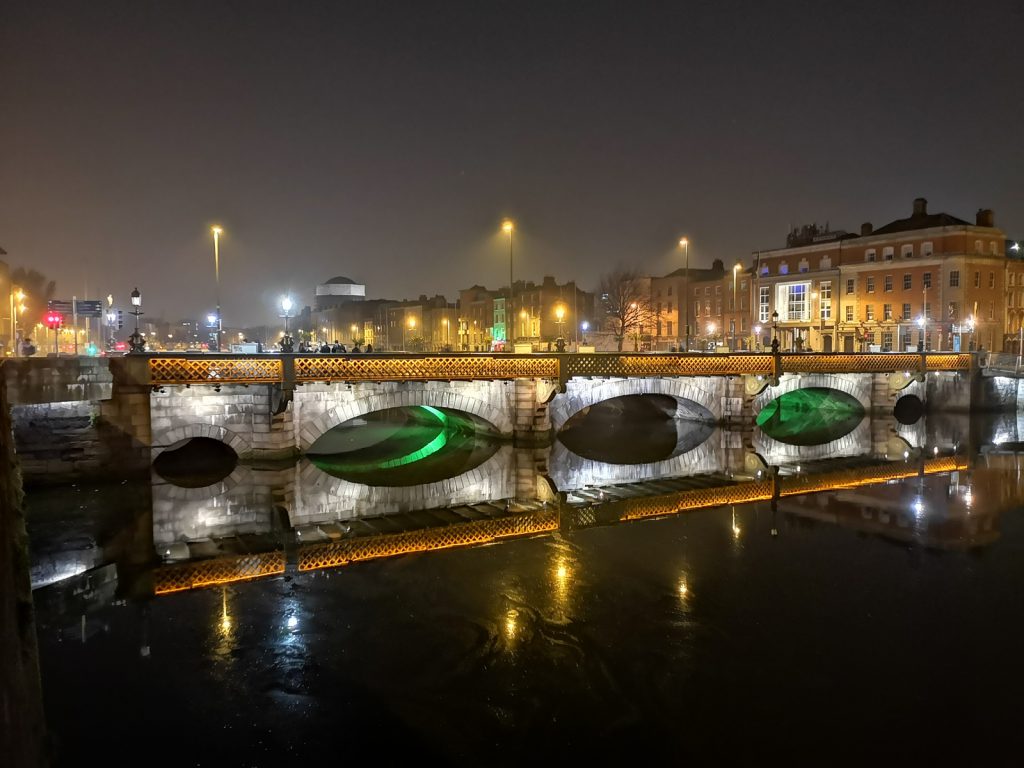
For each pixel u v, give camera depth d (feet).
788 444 129.59
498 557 55.01
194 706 32.65
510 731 30.89
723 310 321.52
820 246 276.82
